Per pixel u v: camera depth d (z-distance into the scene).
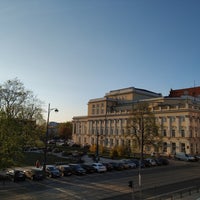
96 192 32.47
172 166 62.38
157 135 70.38
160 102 103.94
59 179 42.22
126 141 100.81
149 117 70.50
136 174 48.47
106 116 121.94
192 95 118.38
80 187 35.62
